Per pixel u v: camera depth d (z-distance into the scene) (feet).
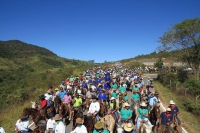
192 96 74.84
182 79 105.40
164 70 127.44
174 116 32.50
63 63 593.42
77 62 615.57
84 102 49.55
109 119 32.68
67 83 71.61
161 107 56.65
